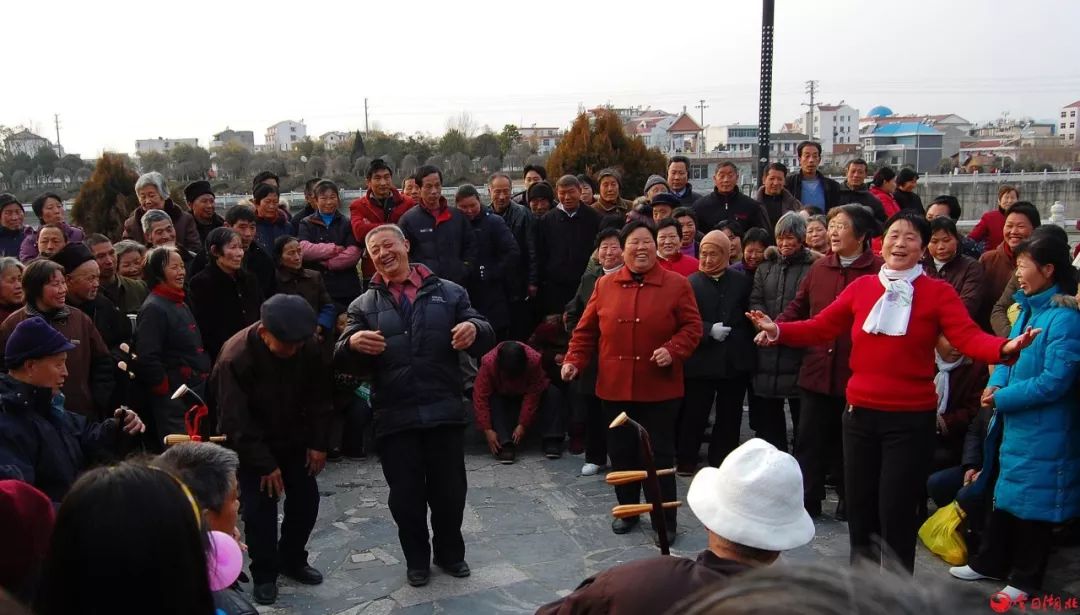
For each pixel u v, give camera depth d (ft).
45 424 11.73
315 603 13.85
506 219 26.09
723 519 7.41
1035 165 226.79
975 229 28.17
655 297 16.11
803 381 16.93
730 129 273.95
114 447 12.70
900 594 2.69
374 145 185.06
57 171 140.97
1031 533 13.17
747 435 23.06
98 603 5.08
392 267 14.61
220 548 8.07
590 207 25.35
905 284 12.44
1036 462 12.69
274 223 24.58
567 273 24.95
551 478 20.02
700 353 19.16
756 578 2.82
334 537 16.62
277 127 433.48
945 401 16.55
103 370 16.58
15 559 7.21
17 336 11.53
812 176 28.30
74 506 5.22
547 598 13.98
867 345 12.79
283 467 14.33
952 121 357.41
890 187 30.81
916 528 12.77
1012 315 15.83
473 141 188.75
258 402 13.66
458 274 23.17
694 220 22.22
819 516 17.40
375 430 14.67
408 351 14.34
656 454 16.25
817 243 19.99
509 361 20.62
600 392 16.58
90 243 20.04
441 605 13.74
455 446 14.75
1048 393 12.32
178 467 9.27
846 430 13.19
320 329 21.16
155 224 22.17
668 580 6.40
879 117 373.20
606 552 15.84
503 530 16.93
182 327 17.81
